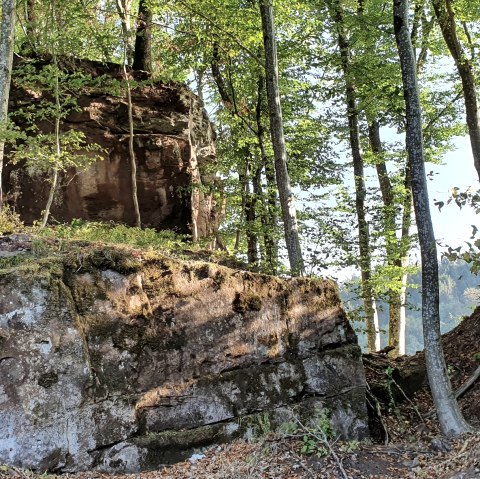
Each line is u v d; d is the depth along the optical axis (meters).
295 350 7.26
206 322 6.70
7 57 8.28
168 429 6.11
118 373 5.94
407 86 7.13
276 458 5.84
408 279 17.25
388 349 10.72
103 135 11.42
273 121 11.50
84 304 5.93
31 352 5.47
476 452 5.26
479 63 12.82
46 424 5.38
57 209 10.91
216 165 14.19
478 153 12.57
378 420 7.47
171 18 15.33
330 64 15.50
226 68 16.06
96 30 13.06
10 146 10.79
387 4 14.68
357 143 15.99
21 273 5.62
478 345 9.81
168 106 12.42
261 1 11.62
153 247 8.59
